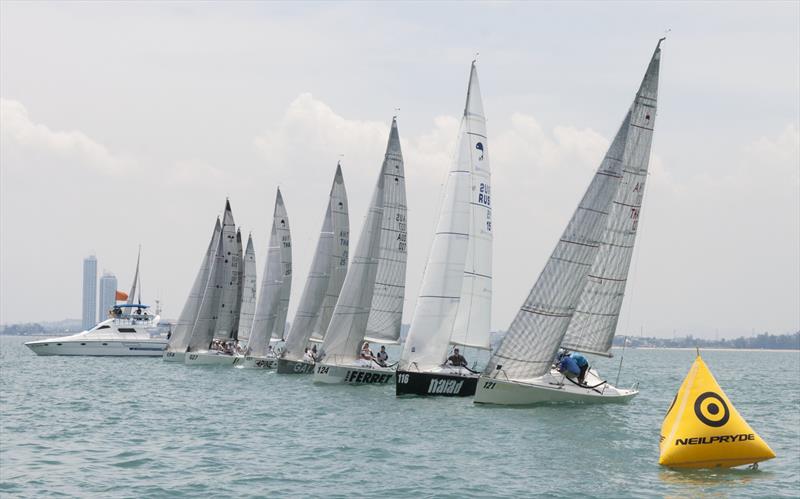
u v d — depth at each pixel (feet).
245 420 115.65
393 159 165.07
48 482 74.54
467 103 142.10
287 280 236.63
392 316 165.17
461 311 142.10
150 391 162.81
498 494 69.51
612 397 126.52
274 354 230.07
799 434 107.86
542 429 103.55
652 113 129.29
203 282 267.39
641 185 130.00
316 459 85.05
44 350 295.07
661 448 78.64
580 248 121.39
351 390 151.64
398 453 88.28
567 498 68.03
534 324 120.26
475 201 142.51
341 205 192.65
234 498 68.44
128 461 84.43
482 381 122.52
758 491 69.26
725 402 76.38
